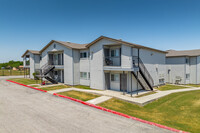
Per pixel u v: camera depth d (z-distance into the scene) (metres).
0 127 6.56
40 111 8.82
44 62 23.61
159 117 8.29
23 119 7.52
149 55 17.92
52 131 6.23
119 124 7.11
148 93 14.36
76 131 6.27
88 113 8.63
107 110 9.20
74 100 11.62
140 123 7.29
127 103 11.12
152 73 18.44
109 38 14.27
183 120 7.75
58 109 9.27
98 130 6.41
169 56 23.28
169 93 14.62
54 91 15.04
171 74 23.45
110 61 15.82
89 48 17.11
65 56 19.70
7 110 8.91
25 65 30.64
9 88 17.19
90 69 16.88
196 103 10.30
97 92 14.12
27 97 12.52
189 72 22.81
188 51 25.34
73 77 18.73
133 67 13.37
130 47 13.02
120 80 15.28
